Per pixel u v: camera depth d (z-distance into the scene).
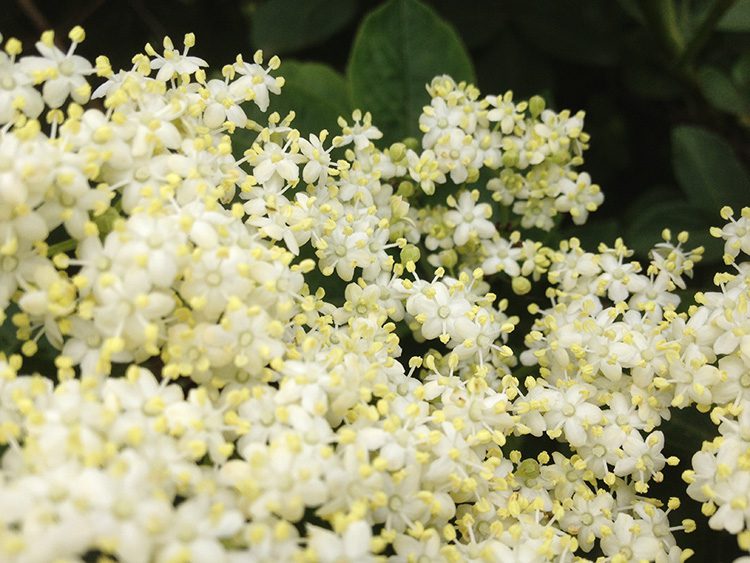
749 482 0.17
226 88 0.18
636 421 0.18
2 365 0.16
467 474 0.17
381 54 0.20
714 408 0.17
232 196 0.17
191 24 0.23
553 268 0.19
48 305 0.16
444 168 0.19
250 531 0.15
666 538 0.17
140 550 0.15
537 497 0.17
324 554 0.15
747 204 0.20
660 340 0.18
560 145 0.19
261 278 0.16
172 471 0.15
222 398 0.16
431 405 0.17
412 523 0.16
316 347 0.17
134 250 0.16
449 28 0.20
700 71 0.22
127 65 0.23
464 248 0.19
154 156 0.17
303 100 0.19
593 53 0.22
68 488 0.15
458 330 0.18
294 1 0.22
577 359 0.18
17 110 0.17
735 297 0.17
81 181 0.16
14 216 0.16
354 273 0.19
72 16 0.23
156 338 0.16
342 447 0.16
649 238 0.20
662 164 0.23
